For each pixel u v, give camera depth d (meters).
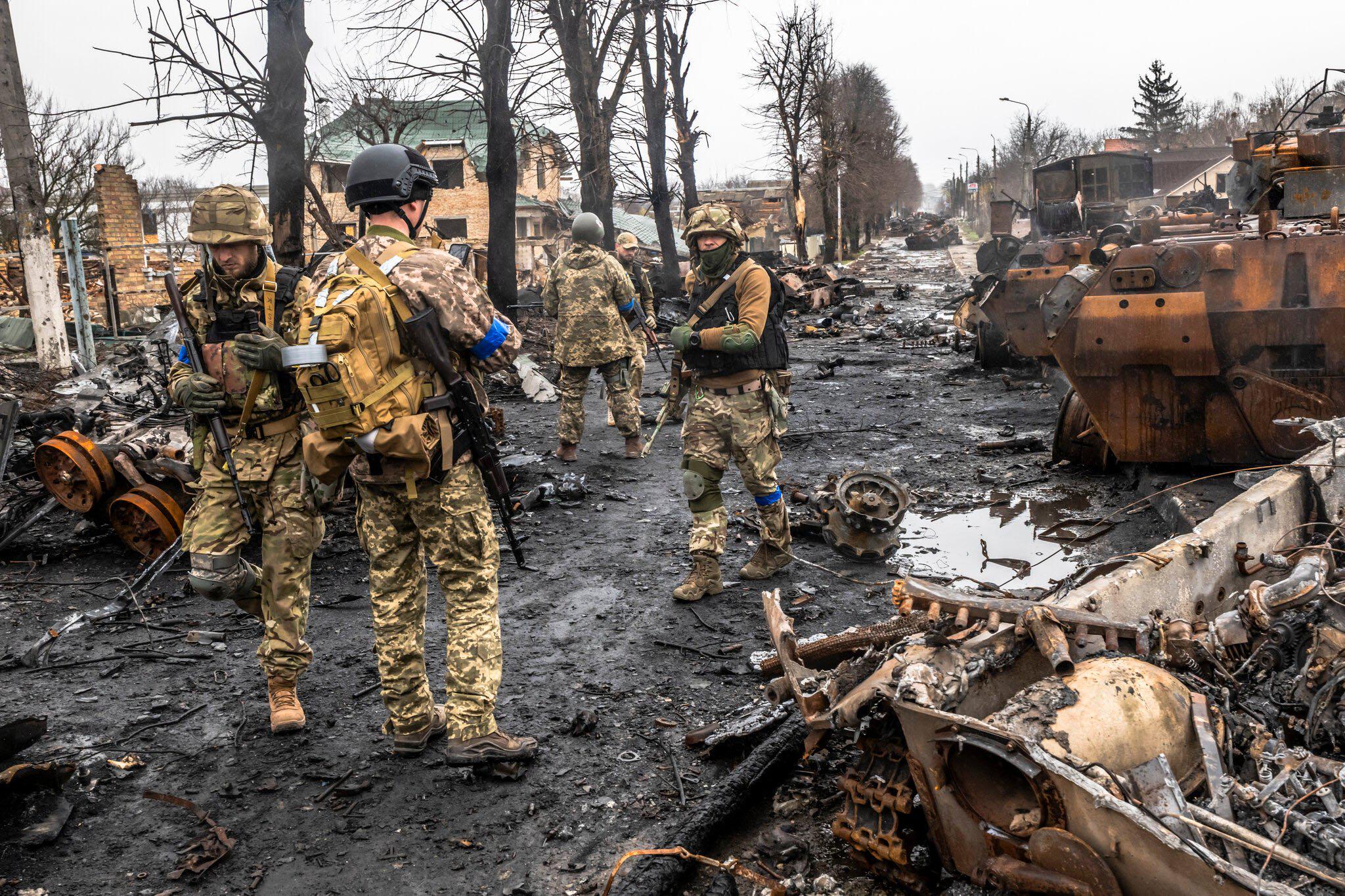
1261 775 2.37
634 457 8.37
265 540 3.67
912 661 2.42
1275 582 3.31
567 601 5.14
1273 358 5.67
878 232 82.19
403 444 3.04
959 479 7.40
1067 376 6.16
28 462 7.27
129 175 18.94
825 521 5.88
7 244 22.23
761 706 3.76
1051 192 18.84
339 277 3.10
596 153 18.31
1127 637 2.67
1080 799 2.06
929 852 2.49
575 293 7.98
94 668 4.40
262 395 3.52
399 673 3.47
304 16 9.16
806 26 36.56
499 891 2.83
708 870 2.88
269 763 3.56
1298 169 7.89
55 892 2.85
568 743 3.65
